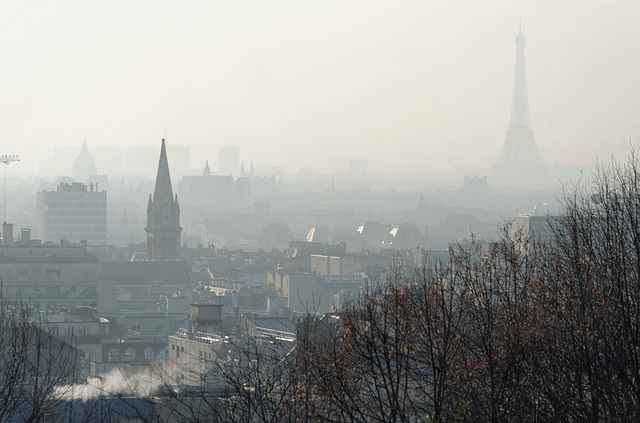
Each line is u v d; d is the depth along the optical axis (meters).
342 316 78.38
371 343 73.75
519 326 76.38
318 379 78.56
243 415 82.19
